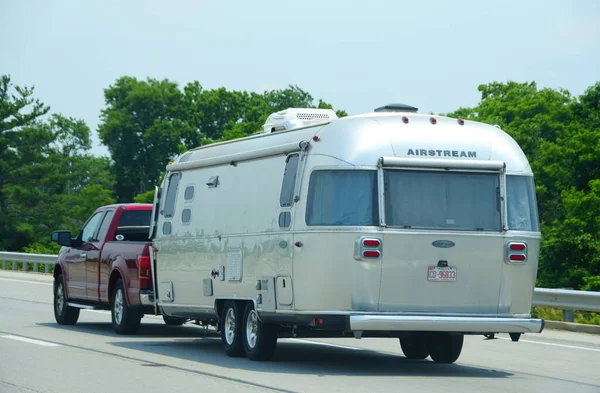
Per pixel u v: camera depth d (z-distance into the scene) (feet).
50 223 574.15
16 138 565.94
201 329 132.98
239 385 74.38
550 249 286.66
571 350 110.52
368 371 86.17
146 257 115.65
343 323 82.23
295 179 86.38
